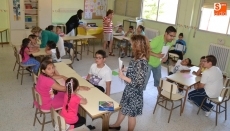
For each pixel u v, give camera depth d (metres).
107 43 7.42
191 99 3.83
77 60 6.15
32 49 4.57
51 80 2.67
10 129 2.98
